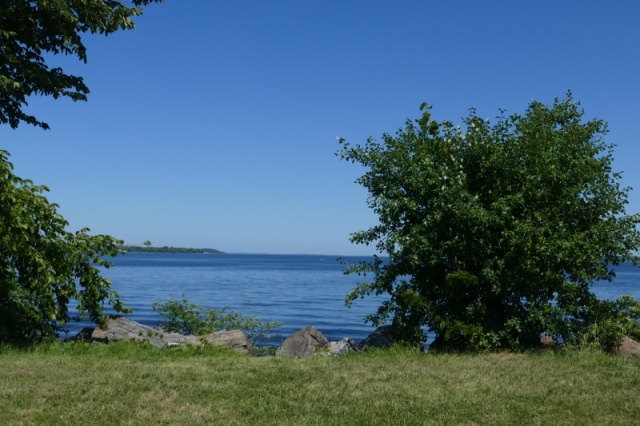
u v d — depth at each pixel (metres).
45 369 10.25
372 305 43.69
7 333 12.59
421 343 13.46
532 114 14.24
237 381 9.71
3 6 13.98
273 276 93.75
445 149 13.97
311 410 8.21
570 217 13.45
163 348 13.41
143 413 7.96
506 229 12.90
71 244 13.37
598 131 14.02
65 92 15.45
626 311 14.09
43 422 7.52
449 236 13.57
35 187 13.09
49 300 13.05
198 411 8.12
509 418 7.96
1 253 12.59
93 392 8.77
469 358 12.10
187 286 62.72
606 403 8.70
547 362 11.59
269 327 19.47
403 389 9.35
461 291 13.55
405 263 13.97
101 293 13.94
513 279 12.84
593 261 13.48
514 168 13.34
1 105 15.34
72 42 14.84
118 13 14.72
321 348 14.92
